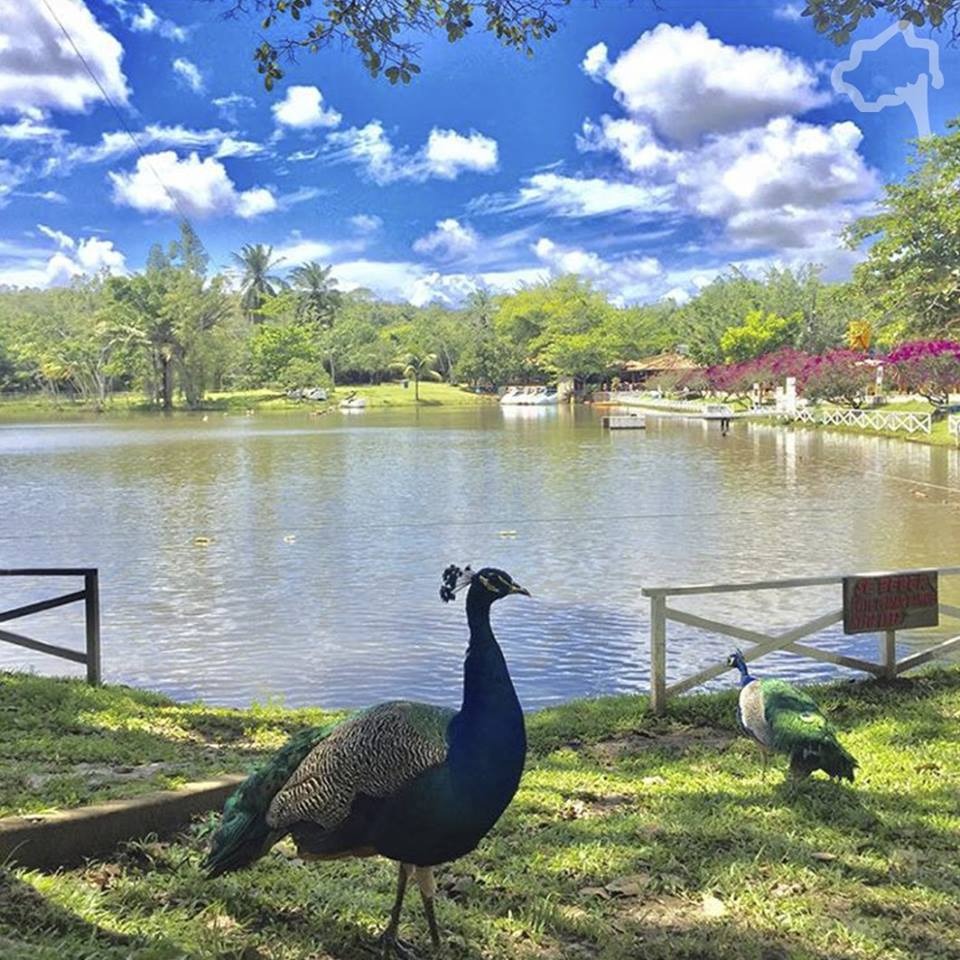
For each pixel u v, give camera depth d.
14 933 3.85
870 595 8.94
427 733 3.79
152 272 107.56
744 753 7.41
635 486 31.00
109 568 18.64
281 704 10.41
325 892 4.64
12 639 9.47
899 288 50.94
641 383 115.75
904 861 5.20
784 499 27.61
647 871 5.09
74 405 108.81
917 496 27.81
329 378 122.00
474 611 3.96
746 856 5.25
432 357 126.75
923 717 8.11
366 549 20.39
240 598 15.91
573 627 13.70
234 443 52.09
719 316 101.44
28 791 5.55
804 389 64.38
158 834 5.17
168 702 9.33
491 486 31.31
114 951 3.78
